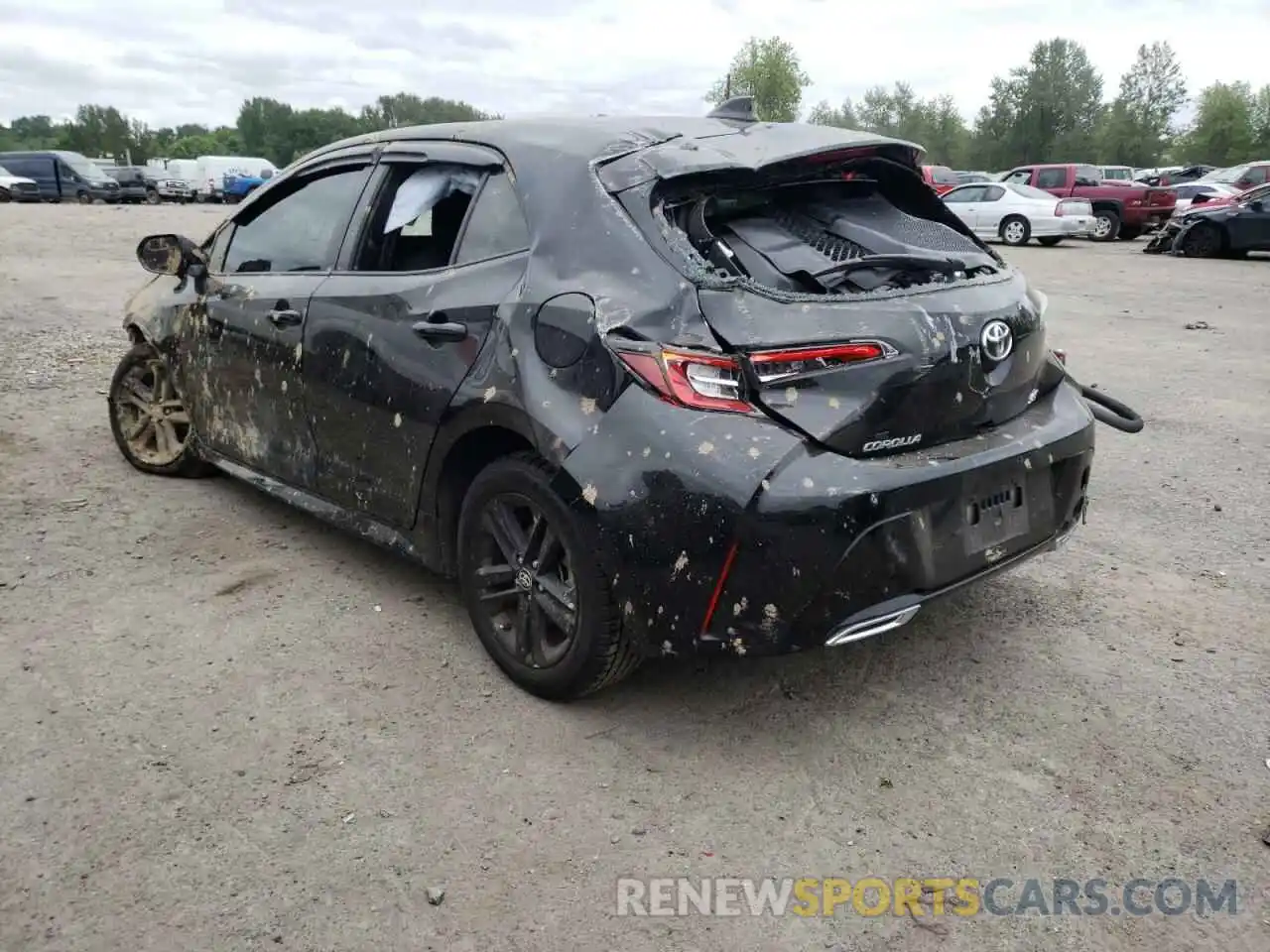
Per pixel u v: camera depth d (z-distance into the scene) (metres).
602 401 2.70
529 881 2.36
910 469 2.64
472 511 3.14
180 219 23.28
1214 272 16.69
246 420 4.16
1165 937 2.23
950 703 3.15
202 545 4.20
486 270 3.12
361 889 2.32
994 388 2.90
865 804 2.66
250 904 2.26
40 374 7.02
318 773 2.72
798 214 3.22
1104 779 2.77
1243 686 3.26
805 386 2.57
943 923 2.26
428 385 3.18
